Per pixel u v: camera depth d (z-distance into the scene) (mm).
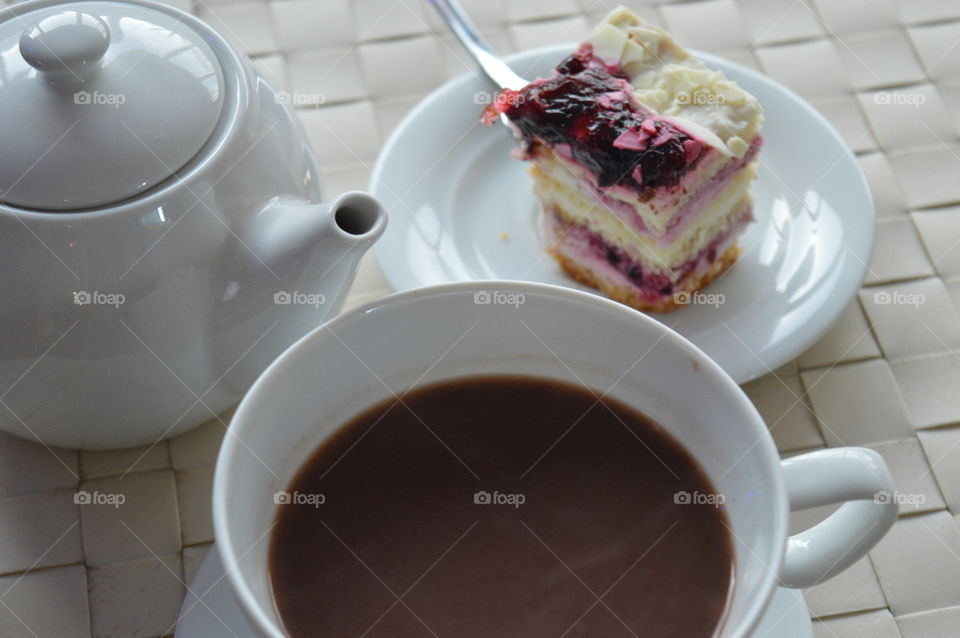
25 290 475
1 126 472
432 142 629
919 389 555
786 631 467
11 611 501
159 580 510
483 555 438
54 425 515
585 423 461
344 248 489
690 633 424
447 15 657
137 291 480
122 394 503
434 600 432
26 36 472
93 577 510
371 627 427
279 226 493
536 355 466
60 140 472
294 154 521
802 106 626
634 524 442
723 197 604
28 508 523
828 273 581
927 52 659
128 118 478
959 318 574
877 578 509
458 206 621
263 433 437
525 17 677
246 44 659
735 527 433
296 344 442
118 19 500
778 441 542
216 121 491
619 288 615
